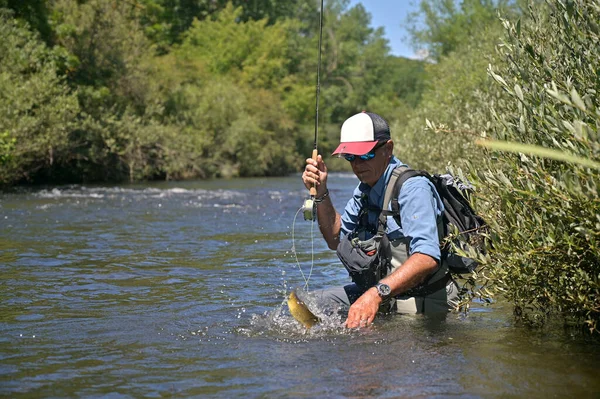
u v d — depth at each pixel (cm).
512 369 300
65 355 329
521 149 196
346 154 380
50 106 1884
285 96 4609
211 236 841
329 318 389
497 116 364
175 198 1560
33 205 1294
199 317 408
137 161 2452
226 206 1344
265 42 4550
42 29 2192
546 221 331
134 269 589
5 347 343
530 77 362
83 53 2338
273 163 3622
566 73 358
